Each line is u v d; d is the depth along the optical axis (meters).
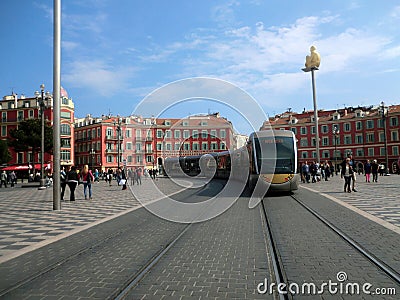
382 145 77.25
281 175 18.39
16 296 4.87
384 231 8.74
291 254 6.75
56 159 15.00
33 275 5.80
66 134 73.69
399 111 74.81
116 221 11.62
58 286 5.23
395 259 6.25
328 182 30.92
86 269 6.08
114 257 6.86
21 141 55.56
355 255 6.60
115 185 38.81
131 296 4.74
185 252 7.10
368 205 13.88
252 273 5.62
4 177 40.47
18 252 7.41
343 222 10.18
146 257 6.80
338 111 87.50
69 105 74.69
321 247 7.26
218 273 5.65
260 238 8.28
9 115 76.69
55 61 14.91
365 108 85.31
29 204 18.06
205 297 4.64
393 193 18.72
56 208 14.96
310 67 39.56
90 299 4.70
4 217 13.08
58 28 14.86
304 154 88.44
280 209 13.42
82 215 13.20
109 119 77.31
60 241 8.52
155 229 9.95
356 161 80.69
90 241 8.43
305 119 89.69
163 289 4.97
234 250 7.16
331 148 84.62
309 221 10.55
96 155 76.62
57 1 14.83
